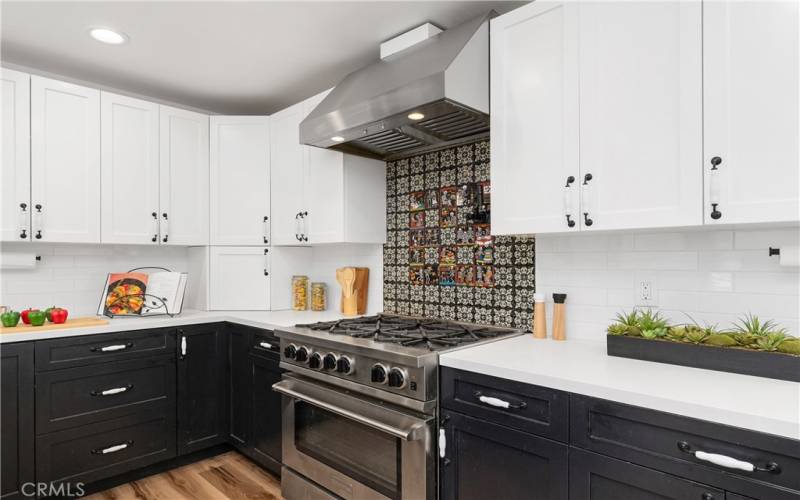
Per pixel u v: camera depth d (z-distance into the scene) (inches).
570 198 64.4
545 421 55.5
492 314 89.9
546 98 67.6
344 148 95.1
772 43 49.4
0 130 90.0
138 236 108.0
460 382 64.4
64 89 98.0
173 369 103.7
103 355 93.9
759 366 53.7
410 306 104.4
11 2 76.6
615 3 61.0
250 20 83.1
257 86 114.8
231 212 120.2
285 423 91.5
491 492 60.9
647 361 62.1
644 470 47.6
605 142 61.6
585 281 77.8
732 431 42.1
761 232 61.2
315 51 95.4
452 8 79.0
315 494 84.6
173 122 114.1
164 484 98.7
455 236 95.8
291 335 87.0
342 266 122.2
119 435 95.9
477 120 77.4
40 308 106.1
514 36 71.7
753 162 50.4
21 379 84.5
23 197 92.4
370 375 72.2
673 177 55.9
